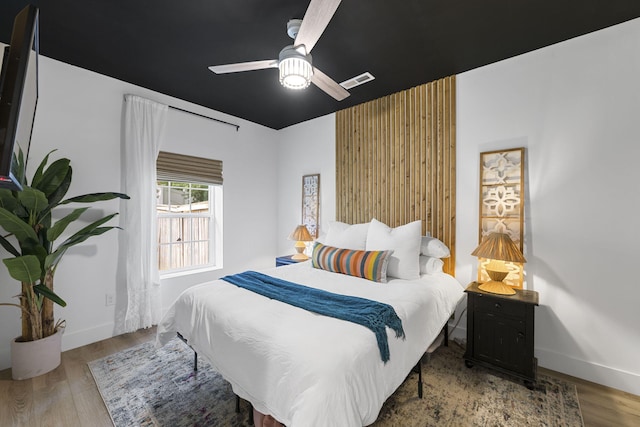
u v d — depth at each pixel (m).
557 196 2.14
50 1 1.68
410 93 2.92
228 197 3.71
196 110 3.33
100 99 2.60
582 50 2.05
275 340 1.28
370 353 1.26
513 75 2.33
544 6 1.74
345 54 2.27
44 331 2.11
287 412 1.10
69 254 2.44
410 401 1.73
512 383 1.93
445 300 2.18
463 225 2.61
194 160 3.30
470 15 1.81
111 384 1.92
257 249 4.07
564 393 1.83
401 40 2.08
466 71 2.58
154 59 2.36
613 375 1.90
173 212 3.40
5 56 0.95
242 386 1.34
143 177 2.80
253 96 3.10
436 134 2.76
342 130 3.51
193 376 2.02
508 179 2.34
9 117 0.90
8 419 1.58
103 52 2.25
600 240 1.98
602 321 1.96
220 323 1.57
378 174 3.19
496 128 2.42
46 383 1.92
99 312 2.59
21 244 1.94
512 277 2.29
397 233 2.53
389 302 1.75
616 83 1.93
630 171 1.89
